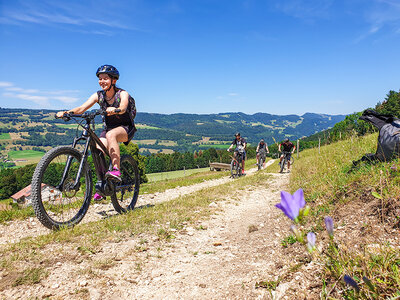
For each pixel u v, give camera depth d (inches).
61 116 141.0
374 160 167.6
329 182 180.1
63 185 136.6
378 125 166.2
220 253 117.9
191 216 184.7
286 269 84.7
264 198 269.6
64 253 104.4
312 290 68.7
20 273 85.8
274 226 149.5
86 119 146.3
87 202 154.3
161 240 132.3
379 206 110.0
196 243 133.1
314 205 155.3
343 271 63.6
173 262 106.5
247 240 132.7
